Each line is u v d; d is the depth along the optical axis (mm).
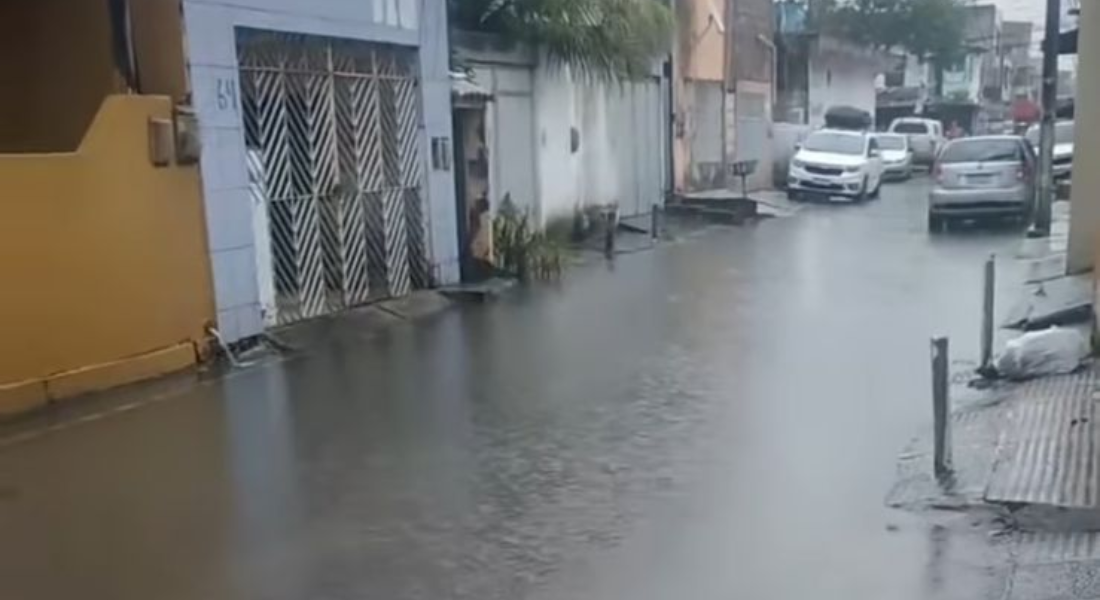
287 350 10781
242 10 10914
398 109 13562
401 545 5617
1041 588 4805
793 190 28859
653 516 5910
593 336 11070
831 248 18438
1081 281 12586
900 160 35969
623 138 22109
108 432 7938
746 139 30672
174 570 5395
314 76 12148
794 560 5270
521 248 15609
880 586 4949
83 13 10641
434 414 8133
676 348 10336
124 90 10539
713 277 15266
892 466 6621
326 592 5090
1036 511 5730
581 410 8133
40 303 8844
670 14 21641
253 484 6637
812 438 7266
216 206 10625
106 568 5445
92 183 9266
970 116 58719
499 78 17281
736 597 4895
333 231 12500
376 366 9891
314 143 12180
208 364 10242
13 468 7129
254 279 11148
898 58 57281
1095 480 6102
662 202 24219
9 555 5645
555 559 5379
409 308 12938
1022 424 7301
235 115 10859
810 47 39688
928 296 13016
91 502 6414
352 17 12508
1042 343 8844
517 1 17172
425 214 14031
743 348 10258
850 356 9781
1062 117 25859
